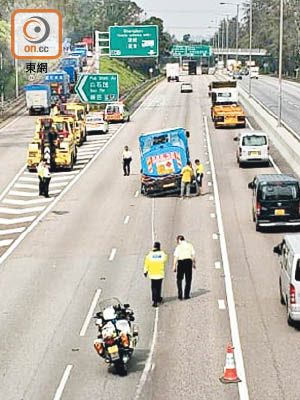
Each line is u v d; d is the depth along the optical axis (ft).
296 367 72.13
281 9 257.96
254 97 427.74
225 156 222.89
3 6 388.16
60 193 176.76
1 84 449.06
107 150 245.65
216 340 80.18
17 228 141.69
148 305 92.79
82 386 68.64
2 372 72.54
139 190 177.47
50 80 396.37
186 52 594.65
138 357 75.61
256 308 91.04
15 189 183.62
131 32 306.55
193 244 124.36
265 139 202.08
